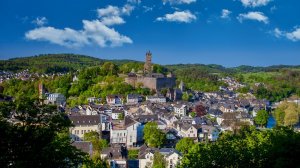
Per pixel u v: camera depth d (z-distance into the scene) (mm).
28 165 46781
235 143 60469
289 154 50125
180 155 157750
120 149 166000
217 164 54219
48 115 52000
